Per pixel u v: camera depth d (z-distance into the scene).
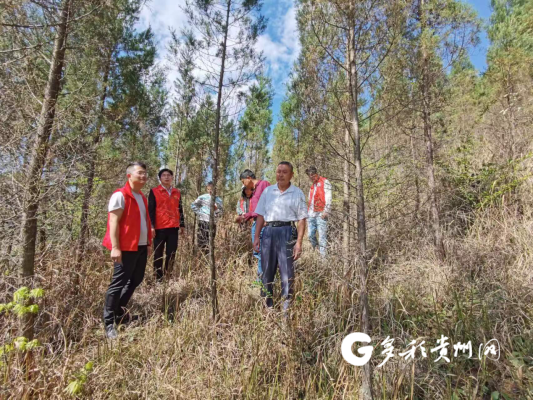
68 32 2.72
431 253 3.56
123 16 4.38
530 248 2.71
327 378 2.28
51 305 2.81
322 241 3.42
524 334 2.17
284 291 2.93
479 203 3.90
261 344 2.46
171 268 4.12
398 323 2.62
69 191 2.80
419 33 3.52
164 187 4.23
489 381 2.06
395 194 3.04
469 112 5.14
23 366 2.13
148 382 2.21
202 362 2.40
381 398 2.08
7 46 2.81
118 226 2.90
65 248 2.99
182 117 5.84
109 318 2.85
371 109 2.77
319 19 2.60
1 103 2.59
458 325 2.52
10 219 2.44
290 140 7.48
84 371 2.06
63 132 2.76
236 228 4.84
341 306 2.79
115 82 4.37
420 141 4.15
